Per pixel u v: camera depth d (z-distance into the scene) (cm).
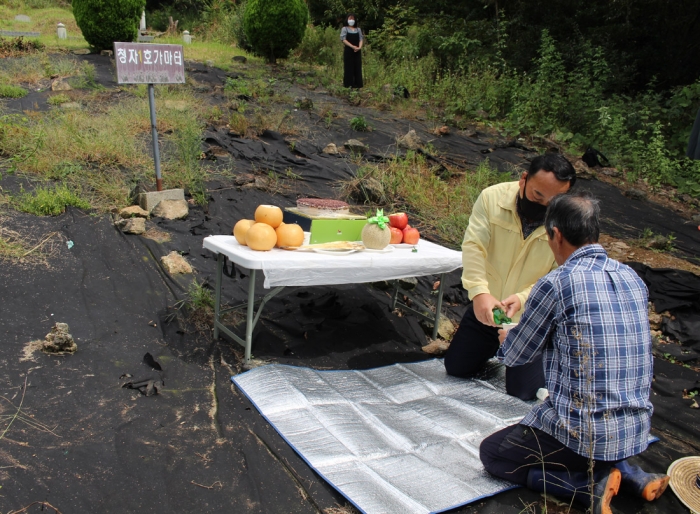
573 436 254
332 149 838
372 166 776
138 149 691
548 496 279
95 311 410
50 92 913
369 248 398
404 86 1315
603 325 248
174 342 391
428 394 371
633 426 253
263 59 1581
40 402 313
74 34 1806
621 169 1016
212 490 265
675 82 1714
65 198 538
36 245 469
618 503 279
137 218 528
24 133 660
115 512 246
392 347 431
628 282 257
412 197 705
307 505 262
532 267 351
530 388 366
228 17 1970
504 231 354
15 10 2133
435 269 407
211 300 440
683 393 405
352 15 1271
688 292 553
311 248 376
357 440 306
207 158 727
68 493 253
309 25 1961
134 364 361
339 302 475
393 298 479
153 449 288
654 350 470
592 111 1161
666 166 995
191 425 311
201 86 1080
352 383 369
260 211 370
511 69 1555
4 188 551
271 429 311
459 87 1262
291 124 912
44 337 372
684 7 1664
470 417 343
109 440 291
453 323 483
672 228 778
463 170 854
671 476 300
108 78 1057
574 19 1836
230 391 344
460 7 2042
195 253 516
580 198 262
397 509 257
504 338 306
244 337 404
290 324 431
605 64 1306
